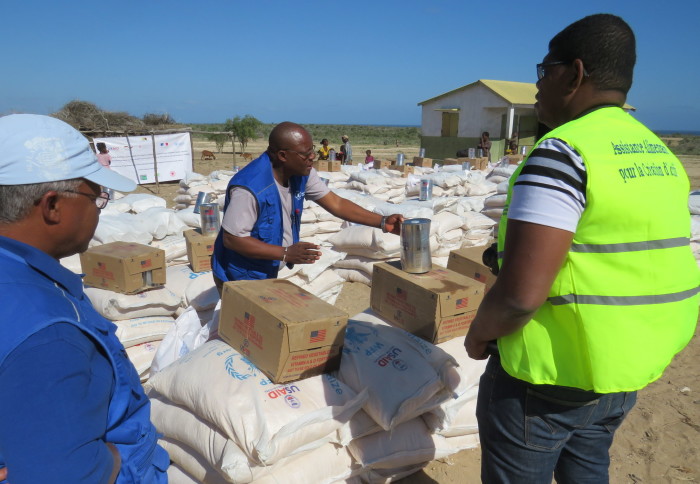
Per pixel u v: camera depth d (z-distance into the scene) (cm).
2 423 96
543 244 132
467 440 286
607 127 141
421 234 276
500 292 142
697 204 596
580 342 142
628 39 144
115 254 362
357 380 241
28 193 107
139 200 680
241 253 278
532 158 139
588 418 157
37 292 106
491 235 652
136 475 130
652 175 138
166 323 368
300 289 263
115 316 351
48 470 97
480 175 961
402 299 276
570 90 151
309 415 212
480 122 2147
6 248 108
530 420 157
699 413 343
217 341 262
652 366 141
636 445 311
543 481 166
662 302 139
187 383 233
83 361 105
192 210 564
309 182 309
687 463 294
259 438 203
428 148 2369
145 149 1523
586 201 133
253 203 273
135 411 132
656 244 136
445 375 247
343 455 238
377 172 996
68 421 99
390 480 260
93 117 1791
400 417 231
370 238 553
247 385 223
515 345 151
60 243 116
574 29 147
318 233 627
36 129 109
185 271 424
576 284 137
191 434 226
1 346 97
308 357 229
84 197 117
